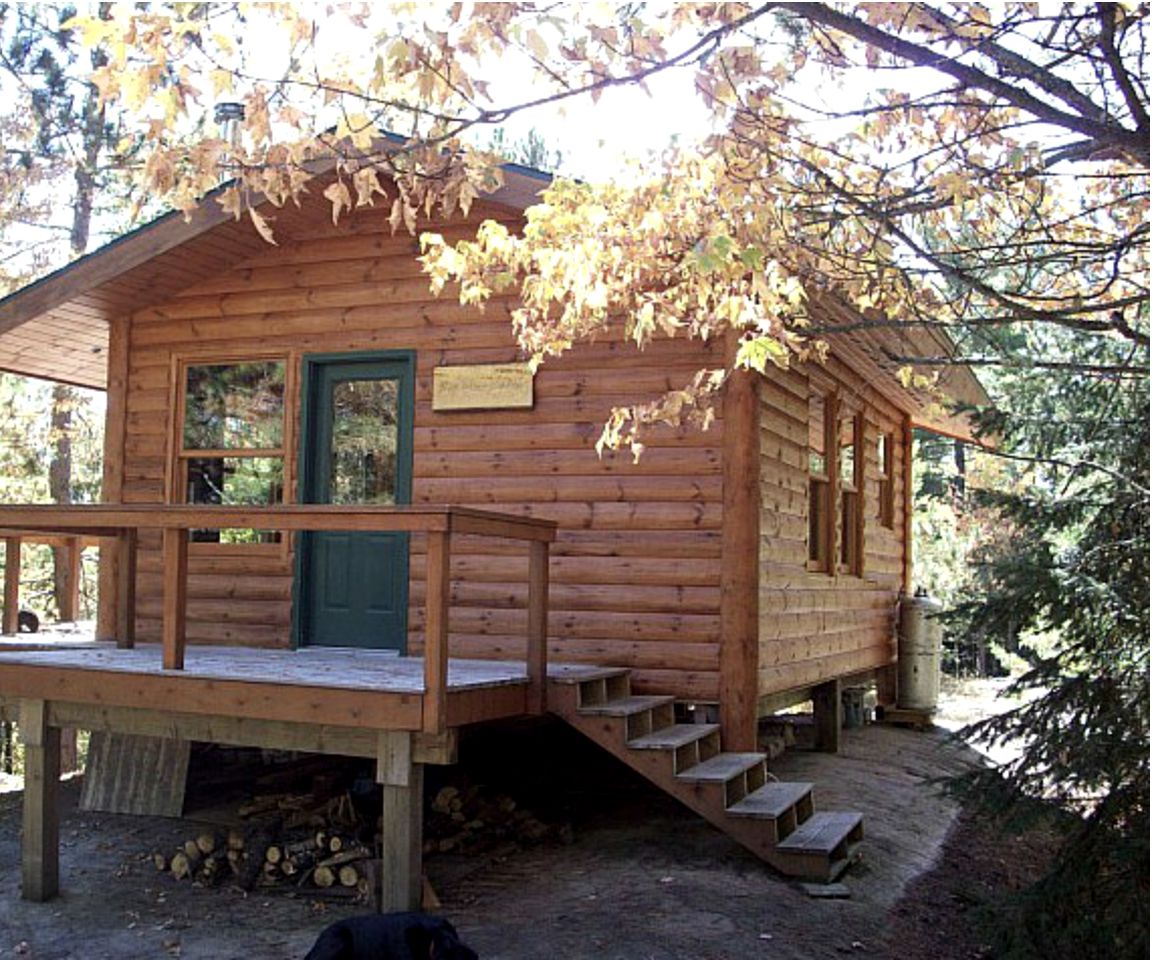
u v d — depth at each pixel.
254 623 9.34
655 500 8.15
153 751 8.66
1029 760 6.01
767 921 5.99
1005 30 4.45
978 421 6.82
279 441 9.48
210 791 9.07
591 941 5.70
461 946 4.99
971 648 21.61
